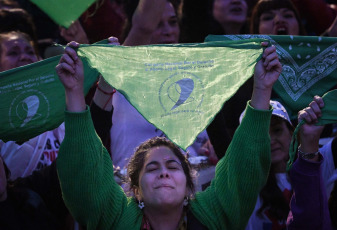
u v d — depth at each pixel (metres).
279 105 9.84
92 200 7.39
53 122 8.22
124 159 9.45
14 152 9.65
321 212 8.25
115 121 9.64
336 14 14.65
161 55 7.07
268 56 7.27
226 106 10.45
